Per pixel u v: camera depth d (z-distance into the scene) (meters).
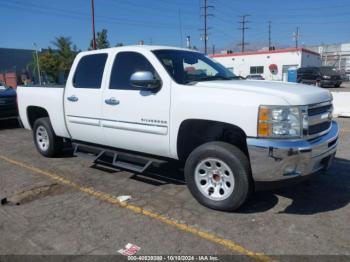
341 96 13.12
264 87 4.11
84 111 5.54
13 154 7.30
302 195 4.65
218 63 5.64
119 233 3.75
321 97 4.14
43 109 6.73
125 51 5.05
